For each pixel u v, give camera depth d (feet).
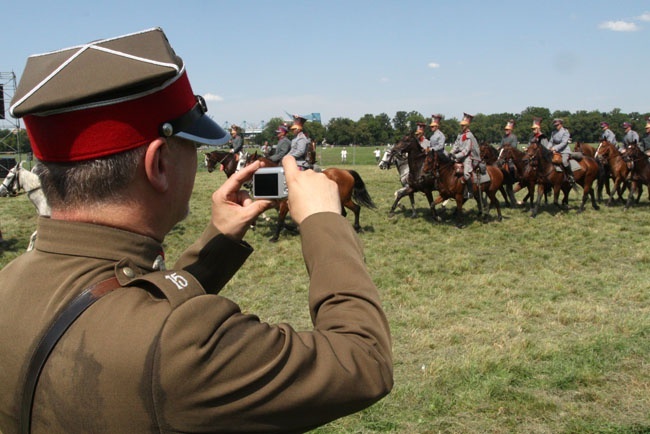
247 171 3.60
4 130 86.74
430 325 18.17
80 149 2.67
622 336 16.31
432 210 39.70
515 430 11.44
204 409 2.40
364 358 2.67
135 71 2.65
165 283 2.62
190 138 2.96
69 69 2.67
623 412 12.07
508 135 49.29
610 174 48.88
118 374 2.37
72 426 2.42
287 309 20.77
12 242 34.12
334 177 34.40
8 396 2.61
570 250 30.14
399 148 38.75
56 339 2.52
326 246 2.99
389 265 27.35
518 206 47.75
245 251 3.71
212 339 2.45
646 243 31.22
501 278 24.38
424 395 12.82
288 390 2.48
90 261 2.78
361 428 11.57
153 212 2.96
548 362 14.61
